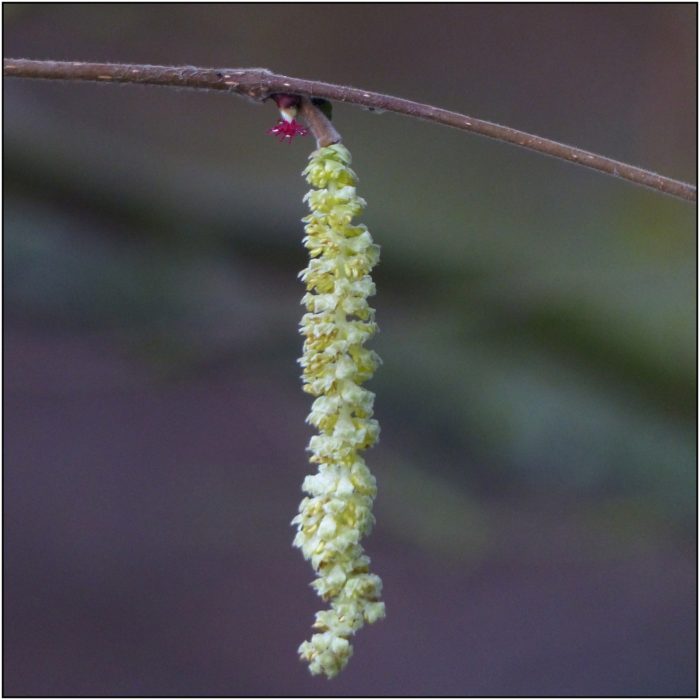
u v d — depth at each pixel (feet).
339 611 1.13
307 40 2.05
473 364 1.72
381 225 1.79
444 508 1.72
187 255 1.72
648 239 1.86
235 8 1.97
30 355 2.02
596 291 1.70
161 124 1.97
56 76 1.14
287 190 1.83
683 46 1.98
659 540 1.75
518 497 1.73
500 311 1.73
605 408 1.70
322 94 1.13
